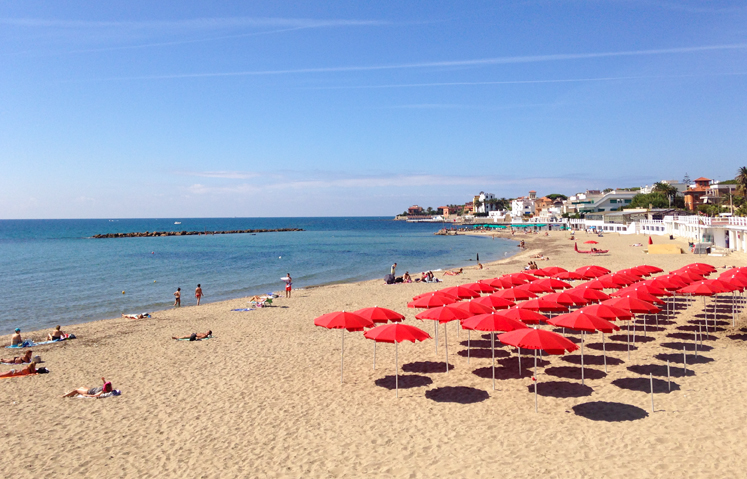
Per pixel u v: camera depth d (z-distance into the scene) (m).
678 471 8.91
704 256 45.84
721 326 20.03
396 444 10.67
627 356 16.33
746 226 44.88
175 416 12.67
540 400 12.79
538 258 53.69
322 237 142.38
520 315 14.07
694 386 13.12
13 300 35.50
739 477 8.55
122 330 23.81
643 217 95.94
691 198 111.06
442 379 14.92
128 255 77.81
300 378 15.48
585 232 115.25
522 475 9.09
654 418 11.24
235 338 21.36
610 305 14.95
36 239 134.25
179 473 9.73
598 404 12.29
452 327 22.30
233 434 11.50
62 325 27.31
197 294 32.41
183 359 18.09
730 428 10.46
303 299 32.53
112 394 14.31
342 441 10.94
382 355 17.83
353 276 49.44
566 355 16.91
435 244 102.69
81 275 50.28
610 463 9.37
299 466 9.86
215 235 161.00
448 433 11.09
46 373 16.66
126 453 10.65
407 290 35.44
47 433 11.77
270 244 107.56
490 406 12.59
